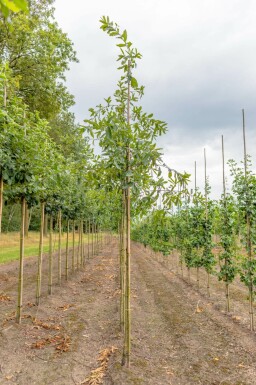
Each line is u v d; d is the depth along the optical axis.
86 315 7.41
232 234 8.31
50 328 6.34
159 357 5.28
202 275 14.09
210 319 7.40
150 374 4.58
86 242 34.75
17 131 5.48
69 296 9.49
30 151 5.58
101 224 24.77
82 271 14.62
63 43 18.44
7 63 4.96
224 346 5.79
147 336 6.26
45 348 5.36
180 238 14.25
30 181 5.96
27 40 15.88
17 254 20.03
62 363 4.81
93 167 4.90
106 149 4.38
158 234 17.47
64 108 20.56
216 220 9.91
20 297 6.45
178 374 4.67
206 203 10.25
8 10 1.16
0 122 4.97
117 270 15.16
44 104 19.16
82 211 12.93
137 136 4.53
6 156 5.08
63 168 7.38
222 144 8.83
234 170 7.43
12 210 38.56
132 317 7.48
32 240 30.53
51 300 8.65
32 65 17.12
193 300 9.26
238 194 7.30
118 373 4.45
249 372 4.76
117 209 8.18
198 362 5.11
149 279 12.89
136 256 22.91
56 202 9.27
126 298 4.79
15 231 40.94
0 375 4.39
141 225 27.78
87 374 4.53
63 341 5.67
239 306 8.62
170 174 4.28
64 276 12.84
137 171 4.51
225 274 8.17
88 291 10.34
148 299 9.42
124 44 4.60
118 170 4.60
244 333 6.47
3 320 6.60
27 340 5.63
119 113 5.06
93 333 6.23
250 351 5.54
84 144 6.45
